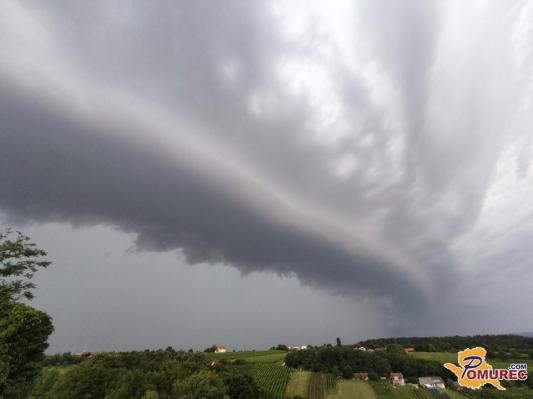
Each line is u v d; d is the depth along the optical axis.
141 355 94.81
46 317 27.23
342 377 104.00
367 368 108.06
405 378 105.25
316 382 98.44
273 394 83.31
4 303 26.73
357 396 88.31
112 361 78.06
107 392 45.91
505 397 85.62
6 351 23.72
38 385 41.84
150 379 55.34
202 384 54.41
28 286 29.14
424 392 91.75
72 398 43.34
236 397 62.91
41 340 26.14
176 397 50.38
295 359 116.50
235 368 97.50
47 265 30.23
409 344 161.50
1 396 23.50
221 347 176.50
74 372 46.44
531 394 86.69
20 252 28.38
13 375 24.55
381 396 88.69
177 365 73.94
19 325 24.83
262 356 140.50
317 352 119.31
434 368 108.69
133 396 47.38
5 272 27.66
